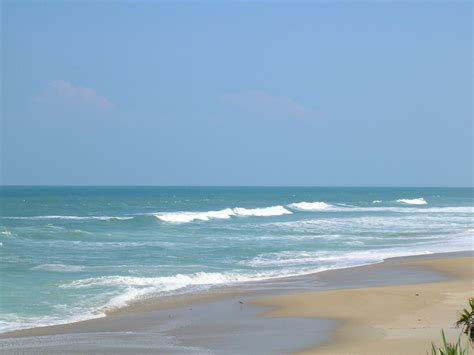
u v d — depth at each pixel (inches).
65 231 1541.6
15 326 638.5
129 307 736.3
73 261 1091.9
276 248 1327.5
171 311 714.8
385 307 720.3
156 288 852.0
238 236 1581.0
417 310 699.4
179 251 1252.5
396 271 1028.5
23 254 1168.8
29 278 903.1
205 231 1722.4
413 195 6614.2
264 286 882.1
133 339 584.7
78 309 719.1
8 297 771.4
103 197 4852.4
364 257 1202.0
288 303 753.6
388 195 6584.6
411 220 2250.2
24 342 573.0
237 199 4886.8
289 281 926.4
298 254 1232.8
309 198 5339.6
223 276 951.6
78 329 626.5
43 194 5570.9
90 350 542.9
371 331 602.9
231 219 2305.6
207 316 687.1
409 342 550.6
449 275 987.9
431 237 1608.0
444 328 604.7
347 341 565.3
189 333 608.1
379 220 2250.2
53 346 557.3
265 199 4965.6
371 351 524.7
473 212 2839.6
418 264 1107.3
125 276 934.4
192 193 6884.8
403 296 782.5
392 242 1482.5
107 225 1866.4
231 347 551.8
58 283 866.1
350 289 844.6
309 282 917.2
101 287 845.2
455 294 794.8
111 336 596.7
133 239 1477.6
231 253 1232.2
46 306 730.8
